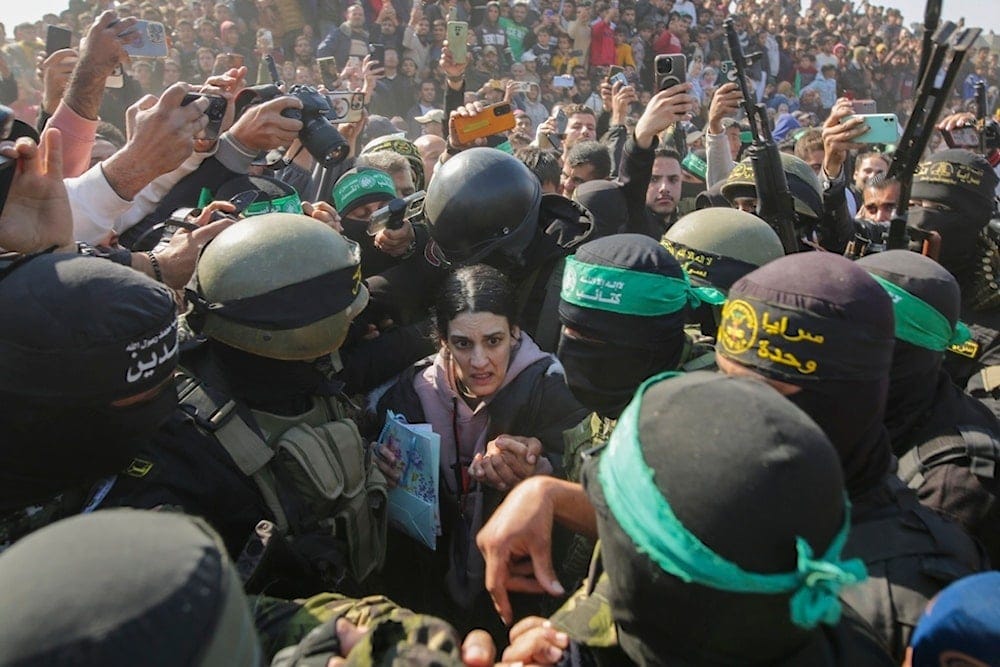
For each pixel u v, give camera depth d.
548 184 3.88
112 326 1.27
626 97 4.79
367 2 9.05
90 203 2.08
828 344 1.28
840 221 3.05
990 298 2.50
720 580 0.91
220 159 2.43
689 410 0.97
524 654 1.16
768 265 1.39
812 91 12.39
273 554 1.51
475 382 2.07
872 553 1.33
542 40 10.30
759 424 0.93
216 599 0.74
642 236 1.78
